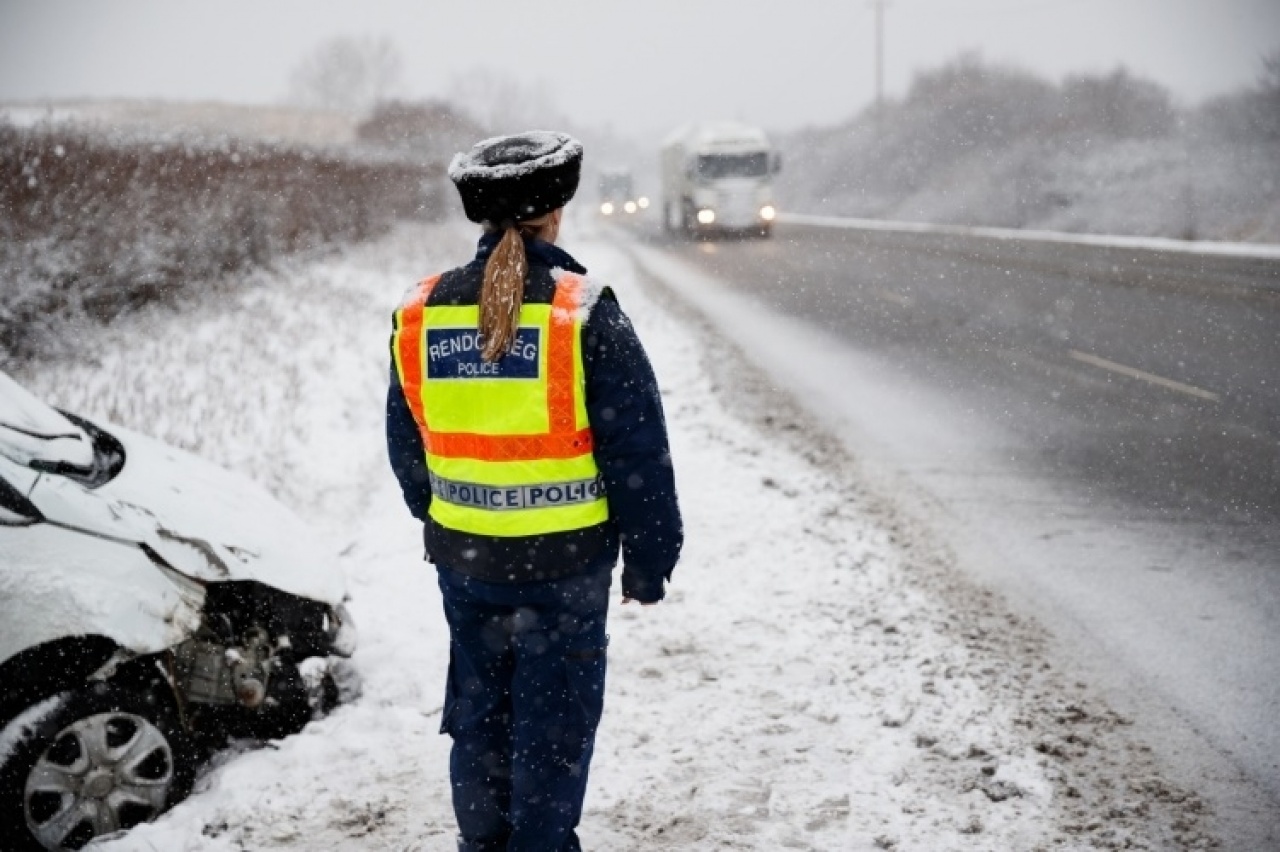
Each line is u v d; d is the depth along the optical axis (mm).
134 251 12242
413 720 4180
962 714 4180
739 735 4035
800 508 6934
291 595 4020
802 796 3621
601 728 4098
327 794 3684
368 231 22938
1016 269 20438
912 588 5559
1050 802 3582
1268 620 5074
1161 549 6051
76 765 3365
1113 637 4941
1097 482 7359
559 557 2678
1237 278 17047
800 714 4203
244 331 12141
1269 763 3863
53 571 3402
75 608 3359
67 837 3346
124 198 12250
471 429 2652
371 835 3465
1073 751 3922
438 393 2680
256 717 4020
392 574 5852
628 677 4539
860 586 5586
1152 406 9391
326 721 4160
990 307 15742
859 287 19062
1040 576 5715
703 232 34906
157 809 3514
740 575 5742
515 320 2582
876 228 35969
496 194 2635
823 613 5227
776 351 13000
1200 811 3559
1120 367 11070
